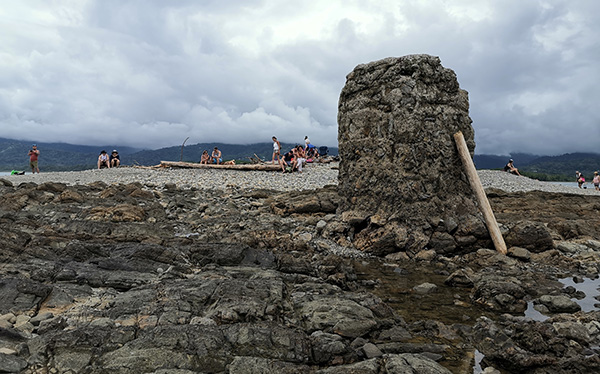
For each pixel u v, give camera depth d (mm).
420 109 11711
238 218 14336
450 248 11133
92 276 7012
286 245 11250
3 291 5992
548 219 15125
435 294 7844
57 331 5020
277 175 25500
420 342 5551
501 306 6996
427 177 11656
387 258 10945
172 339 4777
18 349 4520
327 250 11578
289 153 29047
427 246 11188
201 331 4992
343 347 5004
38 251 8180
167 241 10258
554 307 6848
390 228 11297
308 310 6113
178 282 6859
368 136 12453
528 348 5277
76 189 17422
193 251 8812
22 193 15164
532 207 17516
